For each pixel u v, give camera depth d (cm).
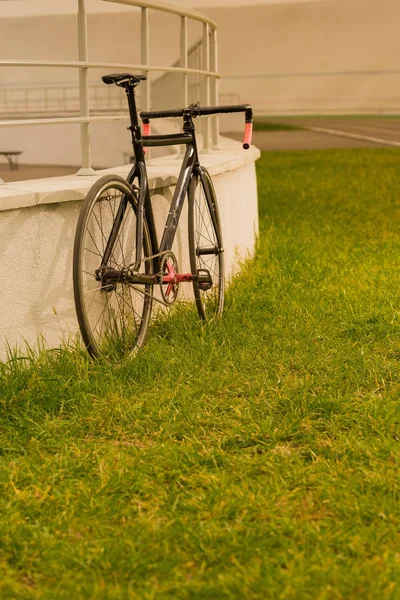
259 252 770
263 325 499
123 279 418
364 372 411
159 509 279
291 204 1243
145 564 244
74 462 309
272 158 2233
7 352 398
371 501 278
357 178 1653
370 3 4638
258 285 612
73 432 342
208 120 727
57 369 394
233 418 356
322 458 313
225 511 274
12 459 317
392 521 270
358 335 485
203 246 570
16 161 2216
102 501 281
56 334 428
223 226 643
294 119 4628
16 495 285
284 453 323
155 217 506
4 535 260
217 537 258
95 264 441
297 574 237
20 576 245
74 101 3259
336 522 268
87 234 432
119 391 380
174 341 450
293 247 777
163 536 259
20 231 400
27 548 254
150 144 464
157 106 1002
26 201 395
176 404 367
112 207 454
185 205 555
